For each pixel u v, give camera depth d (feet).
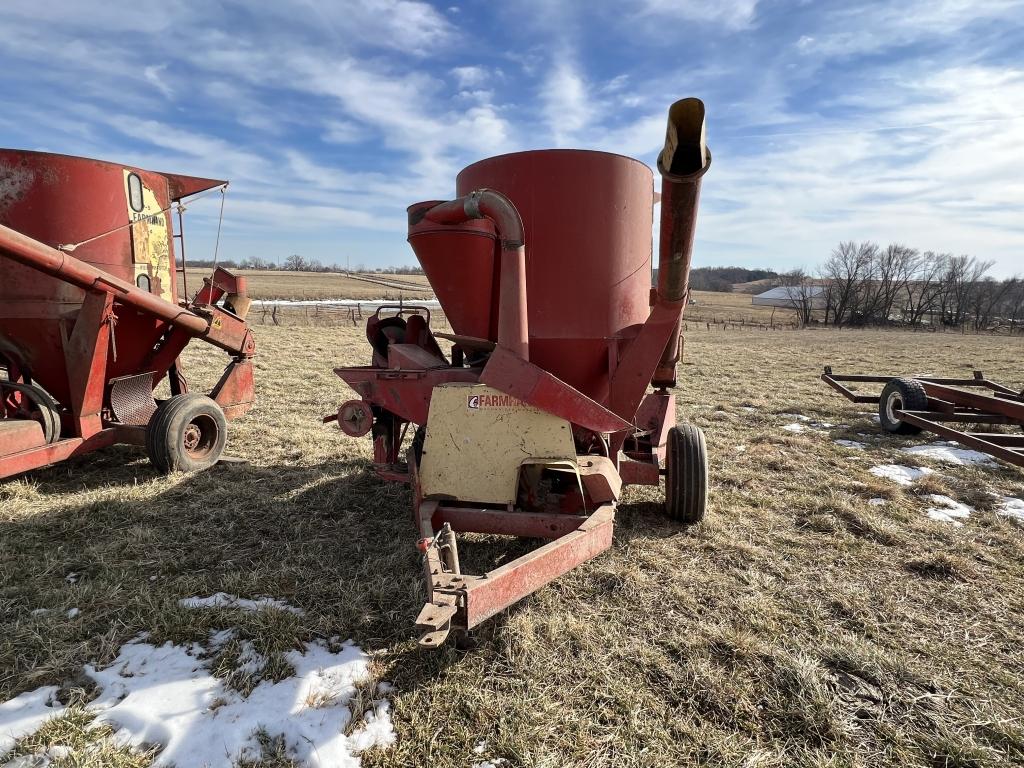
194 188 21.22
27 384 18.02
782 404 35.04
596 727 8.23
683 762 7.69
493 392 11.73
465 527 11.46
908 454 23.36
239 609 10.84
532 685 8.97
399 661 9.49
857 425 29.45
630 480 15.55
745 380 46.70
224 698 8.58
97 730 7.99
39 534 13.91
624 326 13.82
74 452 17.38
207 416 19.72
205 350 57.31
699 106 8.09
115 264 18.22
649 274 14.87
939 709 8.75
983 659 9.95
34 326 17.33
